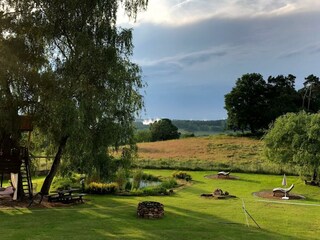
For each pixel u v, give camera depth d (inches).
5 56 826.8
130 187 1258.0
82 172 978.7
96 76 882.1
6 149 903.1
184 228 645.3
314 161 1337.4
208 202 976.9
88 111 860.0
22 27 880.3
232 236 597.9
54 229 609.9
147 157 2301.9
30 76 861.2
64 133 847.7
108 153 959.0
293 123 1406.3
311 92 3663.9
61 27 886.4
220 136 3371.1
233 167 1886.1
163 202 962.1
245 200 1038.4
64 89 852.6
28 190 953.5
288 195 1176.8
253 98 3403.1
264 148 1513.3
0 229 606.2
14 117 856.3
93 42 884.0
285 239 594.6
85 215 741.9
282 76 3661.4
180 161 2107.5
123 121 916.6
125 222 681.0
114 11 921.5
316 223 725.9
